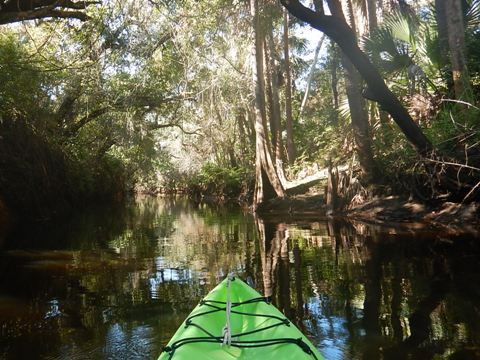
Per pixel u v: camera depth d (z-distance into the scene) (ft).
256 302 14.96
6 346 15.81
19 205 58.03
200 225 54.39
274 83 84.84
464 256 27.58
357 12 65.10
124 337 16.52
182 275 26.43
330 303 19.63
